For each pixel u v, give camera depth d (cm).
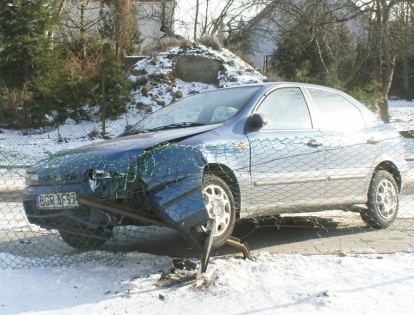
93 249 587
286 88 671
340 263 505
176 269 502
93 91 2102
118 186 520
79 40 2583
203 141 559
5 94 2061
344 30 2162
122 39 2731
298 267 500
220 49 2527
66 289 477
